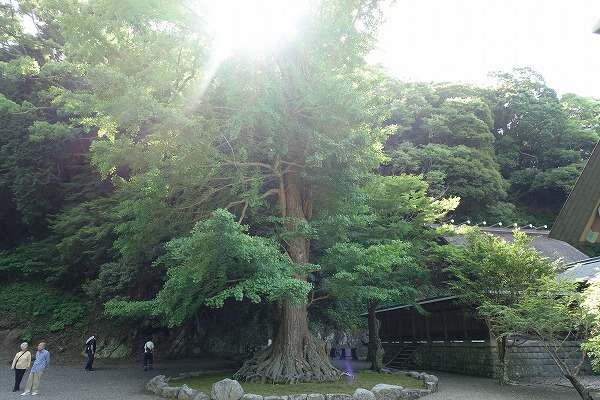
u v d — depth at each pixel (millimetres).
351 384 13055
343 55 13516
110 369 19703
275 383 12984
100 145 13125
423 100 40781
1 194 26750
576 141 44812
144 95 11070
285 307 14336
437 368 20312
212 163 12961
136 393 13070
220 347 26875
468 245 17375
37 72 24938
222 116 13453
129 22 12039
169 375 16203
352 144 12719
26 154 24953
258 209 15531
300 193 15703
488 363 17062
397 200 17172
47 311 25000
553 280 12469
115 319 24031
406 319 23734
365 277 15203
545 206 44156
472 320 18203
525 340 16984
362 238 17000
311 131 12992
